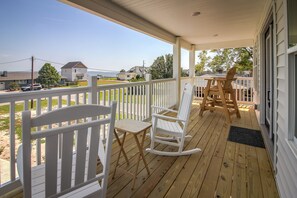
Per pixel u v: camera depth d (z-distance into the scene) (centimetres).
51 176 88
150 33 433
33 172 125
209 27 472
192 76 727
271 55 306
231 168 219
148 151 254
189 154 255
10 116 159
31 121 76
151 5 326
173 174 206
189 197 168
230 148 277
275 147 206
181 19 405
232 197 168
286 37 155
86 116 94
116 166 200
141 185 186
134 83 345
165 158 244
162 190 178
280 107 186
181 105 299
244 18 398
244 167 221
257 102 520
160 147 280
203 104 477
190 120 437
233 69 448
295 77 150
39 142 188
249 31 514
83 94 227
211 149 274
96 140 102
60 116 85
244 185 186
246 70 1195
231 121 425
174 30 502
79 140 95
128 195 171
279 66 191
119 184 187
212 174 206
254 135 335
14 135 163
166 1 309
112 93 286
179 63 584
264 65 390
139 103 369
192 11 356
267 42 369
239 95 663
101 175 110
